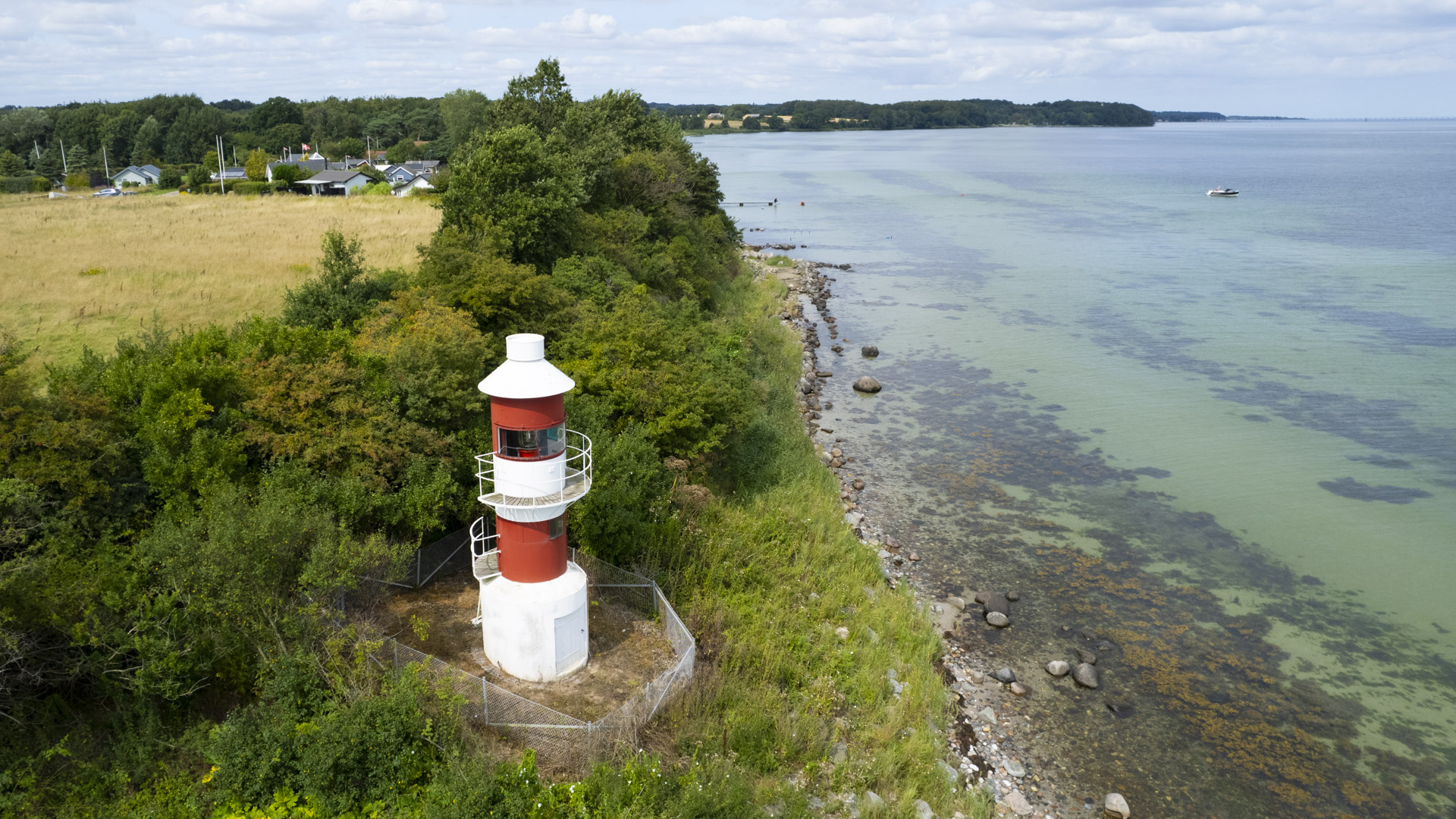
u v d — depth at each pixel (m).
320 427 22.55
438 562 23.28
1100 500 36.06
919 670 23.66
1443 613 28.20
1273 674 25.08
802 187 180.88
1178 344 59.25
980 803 19.17
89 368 24.14
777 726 19.34
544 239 46.25
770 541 28.80
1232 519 34.44
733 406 32.84
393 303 34.12
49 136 195.38
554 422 18.44
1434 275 81.88
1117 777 21.06
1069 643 26.42
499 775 15.59
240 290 44.78
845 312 68.88
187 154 188.50
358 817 14.95
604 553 24.52
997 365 54.75
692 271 60.09
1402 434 42.81
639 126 78.75
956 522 34.09
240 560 16.59
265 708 16.30
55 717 15.95
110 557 17.45
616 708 18.55
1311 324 64.00
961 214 135.88
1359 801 20.48
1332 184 188.75
